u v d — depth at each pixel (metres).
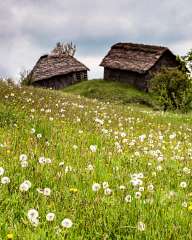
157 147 11.67
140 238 5.88
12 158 8.17
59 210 6.38
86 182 7.63
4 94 17.27
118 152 10.11
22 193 6.63
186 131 17.88
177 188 8.15
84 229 5.95
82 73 110.81
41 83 106.94
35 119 12.69
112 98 88.94
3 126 11.42
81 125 13.00
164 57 97.44
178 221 6.44
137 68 94.50
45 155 8.88
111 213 6.36
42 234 5.55
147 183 8.00
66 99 21.88
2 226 5.66
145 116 21.12
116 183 7.79
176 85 53.19
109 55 102.31
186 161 10.29
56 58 109.94
